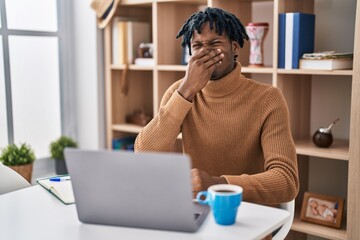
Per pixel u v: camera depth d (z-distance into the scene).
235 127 1.64
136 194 1.08
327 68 2.22
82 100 3.17
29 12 2.96
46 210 1.28
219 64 1.59
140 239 1.06
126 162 1.06
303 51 2.35
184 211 1.06
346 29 2.48
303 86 2.57
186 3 2.85
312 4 2.54
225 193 1.13
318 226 2.38
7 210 1.28
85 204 1.14
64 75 3.16
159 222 1.09
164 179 1.05
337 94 2.55
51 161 3.12
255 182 1.38
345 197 2.57
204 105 1.70
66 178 1.56
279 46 2.37
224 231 1.09
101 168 1.09
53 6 3.08
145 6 3.07
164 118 1.58
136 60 2.95
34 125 3.05
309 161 2.68
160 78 2.82
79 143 3.23
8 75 2.87
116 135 3.13
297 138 2.58
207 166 1.71
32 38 2.99
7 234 1.11
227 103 1.66
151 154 1.04
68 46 3.15
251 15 2.75
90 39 3.06
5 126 2.89
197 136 1.71
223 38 1.60
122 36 2.95
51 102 3.14
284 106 1.63
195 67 1.57
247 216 1.19
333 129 2.59
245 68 2.47
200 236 1.06
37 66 3.03
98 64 3.07
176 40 2.89
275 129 1.58
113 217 1.13
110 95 3.05
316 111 2.64
